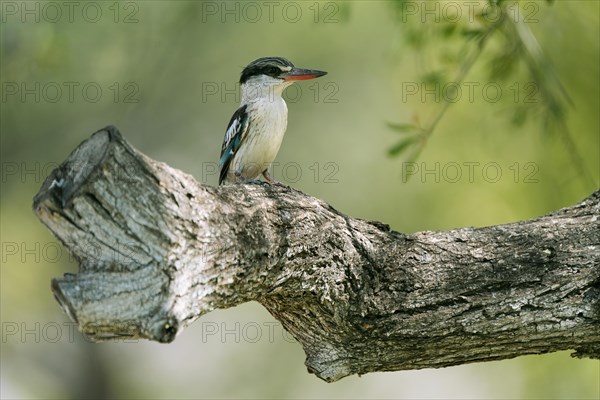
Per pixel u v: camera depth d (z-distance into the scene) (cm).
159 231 489
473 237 664
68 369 1916
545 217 687
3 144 1773
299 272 593
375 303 630
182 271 498
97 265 495
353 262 628
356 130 1708
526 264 641
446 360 643
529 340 628
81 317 482
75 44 1486
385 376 1652
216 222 527
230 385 1714
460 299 630
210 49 1777
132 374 1925
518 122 1024
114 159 480
